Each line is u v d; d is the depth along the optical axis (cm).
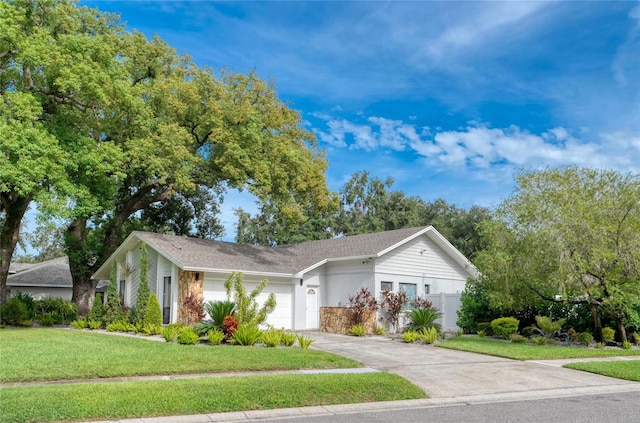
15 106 2195
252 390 965
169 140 2638
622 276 1947
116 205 3266
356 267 2597
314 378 1093
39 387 942
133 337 1872
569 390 1167
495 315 2411
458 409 954
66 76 2323
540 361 1564
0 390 905
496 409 955
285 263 2727
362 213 5700
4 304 2691
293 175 2770
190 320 2162
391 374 1205
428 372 1309
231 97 2750
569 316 2241
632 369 1407
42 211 2277
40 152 2206
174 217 3862
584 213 1959
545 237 1959
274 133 2858
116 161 2544
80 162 2466
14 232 2712
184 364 1212
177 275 2305
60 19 2555
